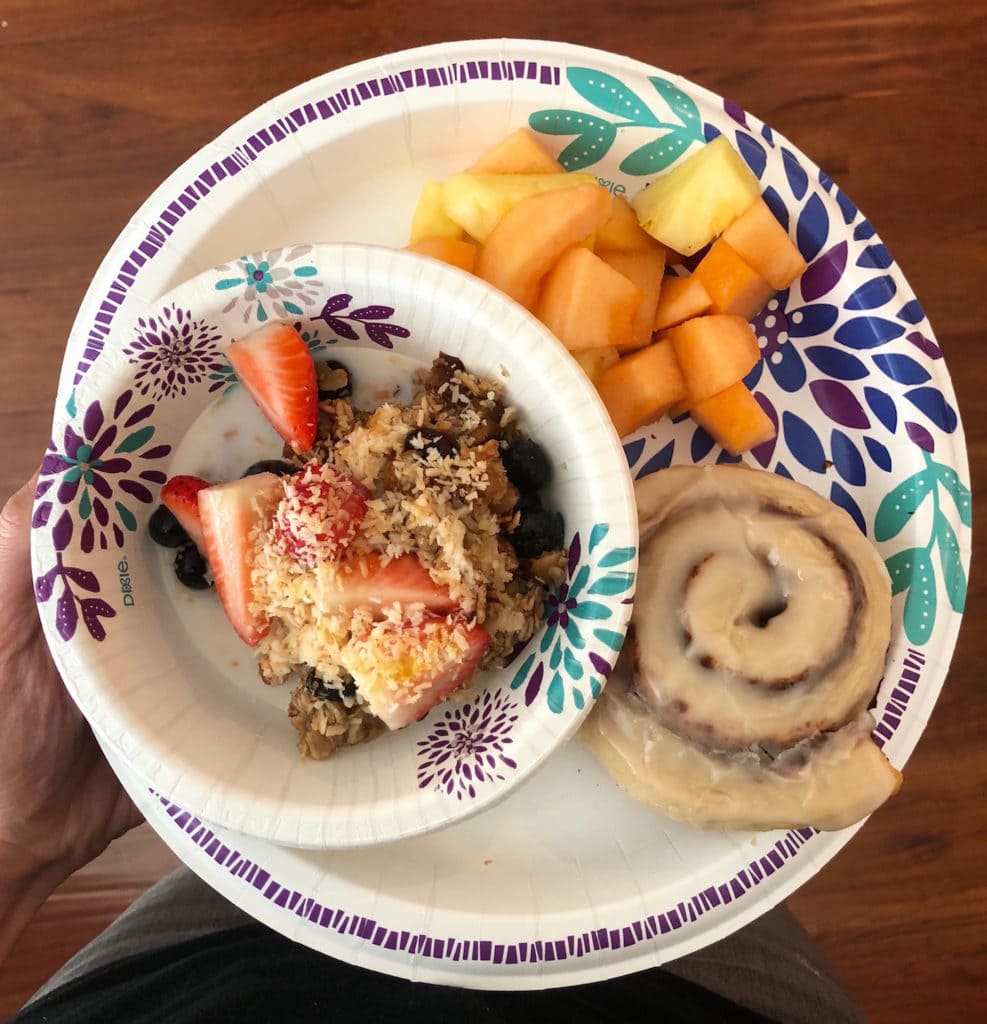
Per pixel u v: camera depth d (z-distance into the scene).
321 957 0.30
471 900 0.25
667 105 0.26
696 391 0.27
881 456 0.27
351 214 0.27
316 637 0.22
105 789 0.29
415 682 0.22
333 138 0.26
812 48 0.32
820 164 0.32
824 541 0.25
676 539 0.25
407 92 0.26
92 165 0.31
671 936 0.26
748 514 0.25
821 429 0.27
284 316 0.23
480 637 0.22
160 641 0.24
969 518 0.27
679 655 0.24
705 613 0.24
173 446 0.24
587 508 0.22
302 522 0.22
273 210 0.26
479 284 0.22
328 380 0.24
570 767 0.26
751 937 0.35
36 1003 0.30
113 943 0.32
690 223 0.26
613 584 0.21
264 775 0.22
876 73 0.32
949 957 0.37
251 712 0.24
